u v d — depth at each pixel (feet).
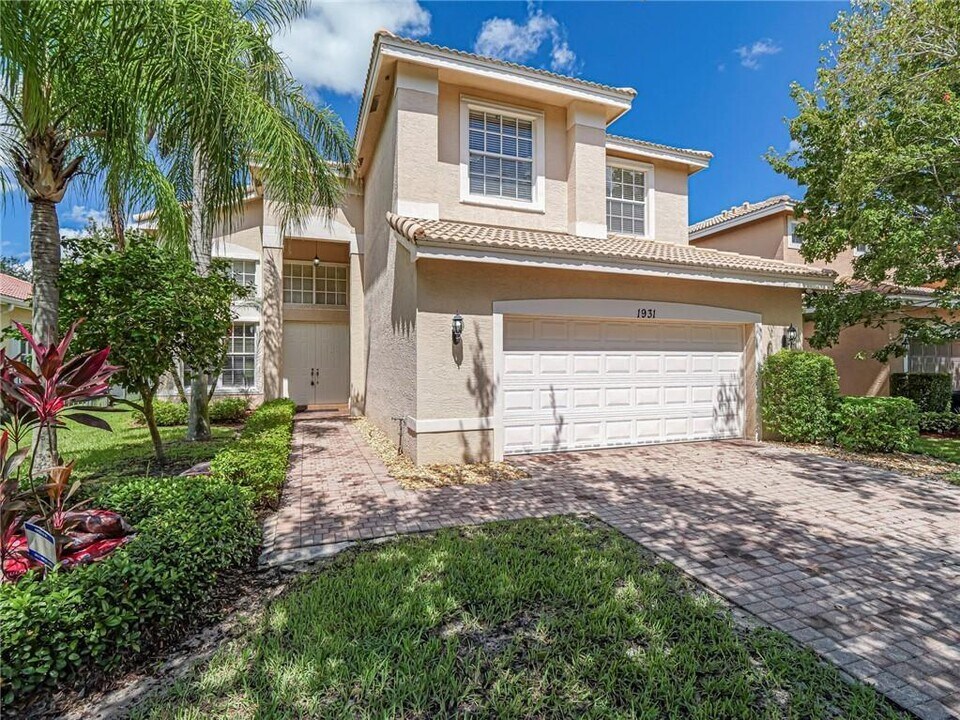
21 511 12.60
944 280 41.22
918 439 33.45
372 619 11.85
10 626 9.09
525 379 30.89
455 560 15.35
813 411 34.73
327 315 60.90
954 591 13.85
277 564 15.64
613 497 22.59
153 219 29.48
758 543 17.22
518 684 9.71
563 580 14.03
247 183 25.82
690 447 33.86
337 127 34.94
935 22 29.68
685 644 11.02
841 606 13.01
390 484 24.72
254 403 53.16
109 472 26.05
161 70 18.88
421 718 8.87
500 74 33.58
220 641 11.47
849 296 40.52
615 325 33.37
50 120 18.95
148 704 9.29
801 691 9.70
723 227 61.72
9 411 13.44
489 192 35.76
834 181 37.58
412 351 28.68
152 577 10.90
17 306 58.54
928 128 31.17
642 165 44.34
